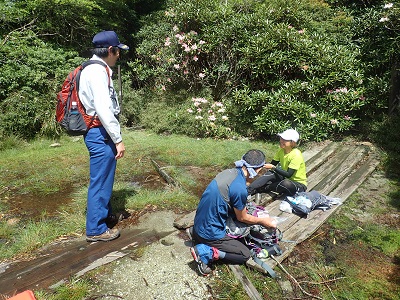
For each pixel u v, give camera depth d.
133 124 7.26
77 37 7.81
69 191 4.21
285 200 3.89
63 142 6.01
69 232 3.32
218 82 6.95
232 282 2.61
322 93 6.06
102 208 3.11
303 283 2.73
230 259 2.76
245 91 6.15
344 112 6.01
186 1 7.08
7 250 3.04
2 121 5.68
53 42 7.33
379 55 6.18
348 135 6.13
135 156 5.26
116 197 3.95
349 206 3.94
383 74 6.25
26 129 5.97
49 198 4.04
